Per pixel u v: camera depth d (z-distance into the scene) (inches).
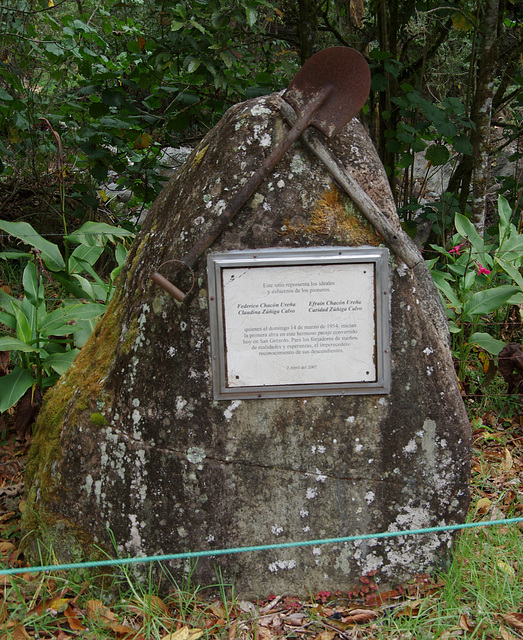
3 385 107.8
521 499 106.0
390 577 85.0
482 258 142.6
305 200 75.6
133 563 82.5
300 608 82.4
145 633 75.1
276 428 79.8
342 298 76.8
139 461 80.2
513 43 234.1
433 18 199.5
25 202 218.5
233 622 79.4
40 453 90.2
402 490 82.6
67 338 133.3
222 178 75.3
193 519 81.4
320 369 78.5
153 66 165.9
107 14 197.3
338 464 81.2
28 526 87.8
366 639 75.7
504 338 152.3
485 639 75.7
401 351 79.1
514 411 138.0
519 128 210.1
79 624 77.0
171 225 80.6
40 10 175.5
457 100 158.9
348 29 228.8
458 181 201.5
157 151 192.5
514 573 86.4
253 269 75.3
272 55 226.4
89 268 126.0
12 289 179.2
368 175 77.2
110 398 81.6
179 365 78.0
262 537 82.7
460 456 82.6
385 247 76.5
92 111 165.6
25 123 178.9
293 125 73.3
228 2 143.6
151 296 78.4
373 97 203.9
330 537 83.1
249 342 77.4
